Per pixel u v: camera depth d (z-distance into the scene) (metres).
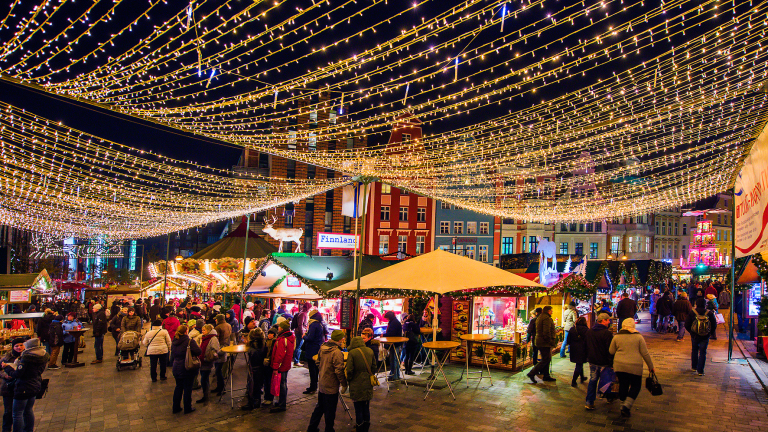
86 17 4.97
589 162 16.02
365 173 12.99
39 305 24.77
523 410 8.27
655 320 19.61
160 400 9.33
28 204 17.23
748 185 10.18
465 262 11.27
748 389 9.45
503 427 7.36
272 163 45.38
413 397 9.20
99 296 30.75
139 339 12.91
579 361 9.98
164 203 18.00
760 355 12.88
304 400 9.17
